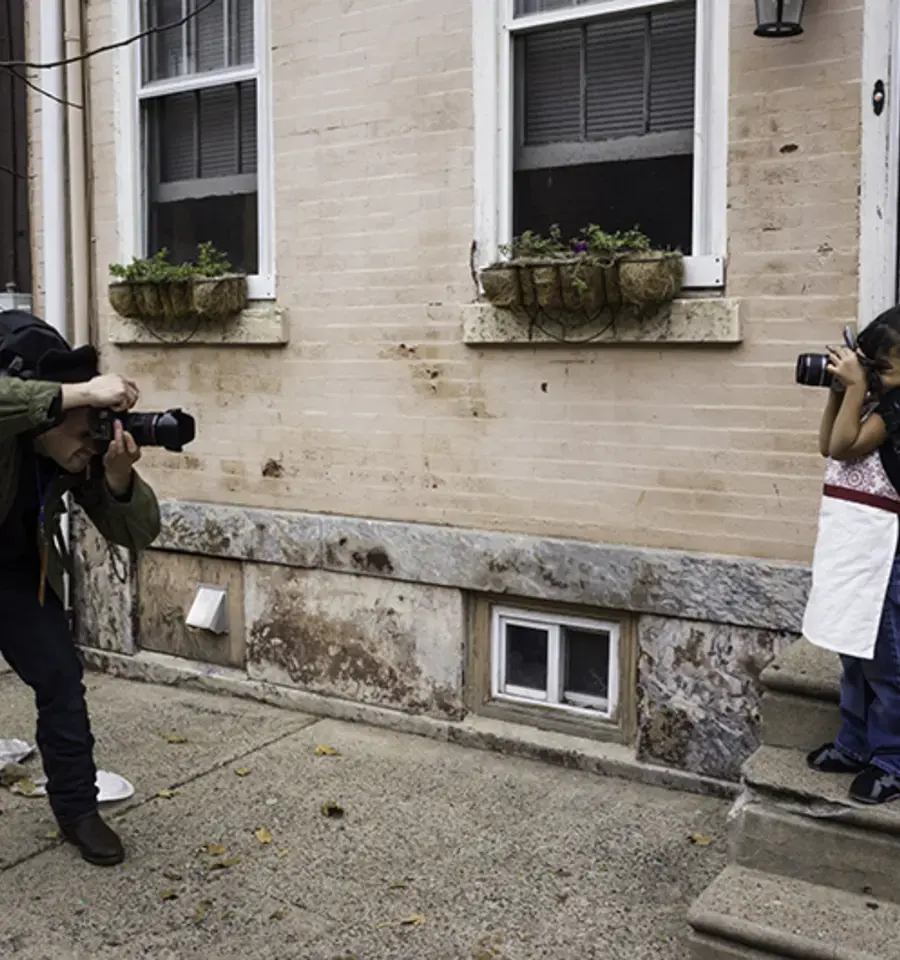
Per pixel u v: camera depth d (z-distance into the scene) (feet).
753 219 13.30
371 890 11.72
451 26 15.29
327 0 16.34
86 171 19.39
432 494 15.97
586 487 14.70
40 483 11.62
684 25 14.01
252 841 12.83
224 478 18.04
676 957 10.46
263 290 17.40
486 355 15.31
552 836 12.91
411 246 15.87
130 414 11.44
